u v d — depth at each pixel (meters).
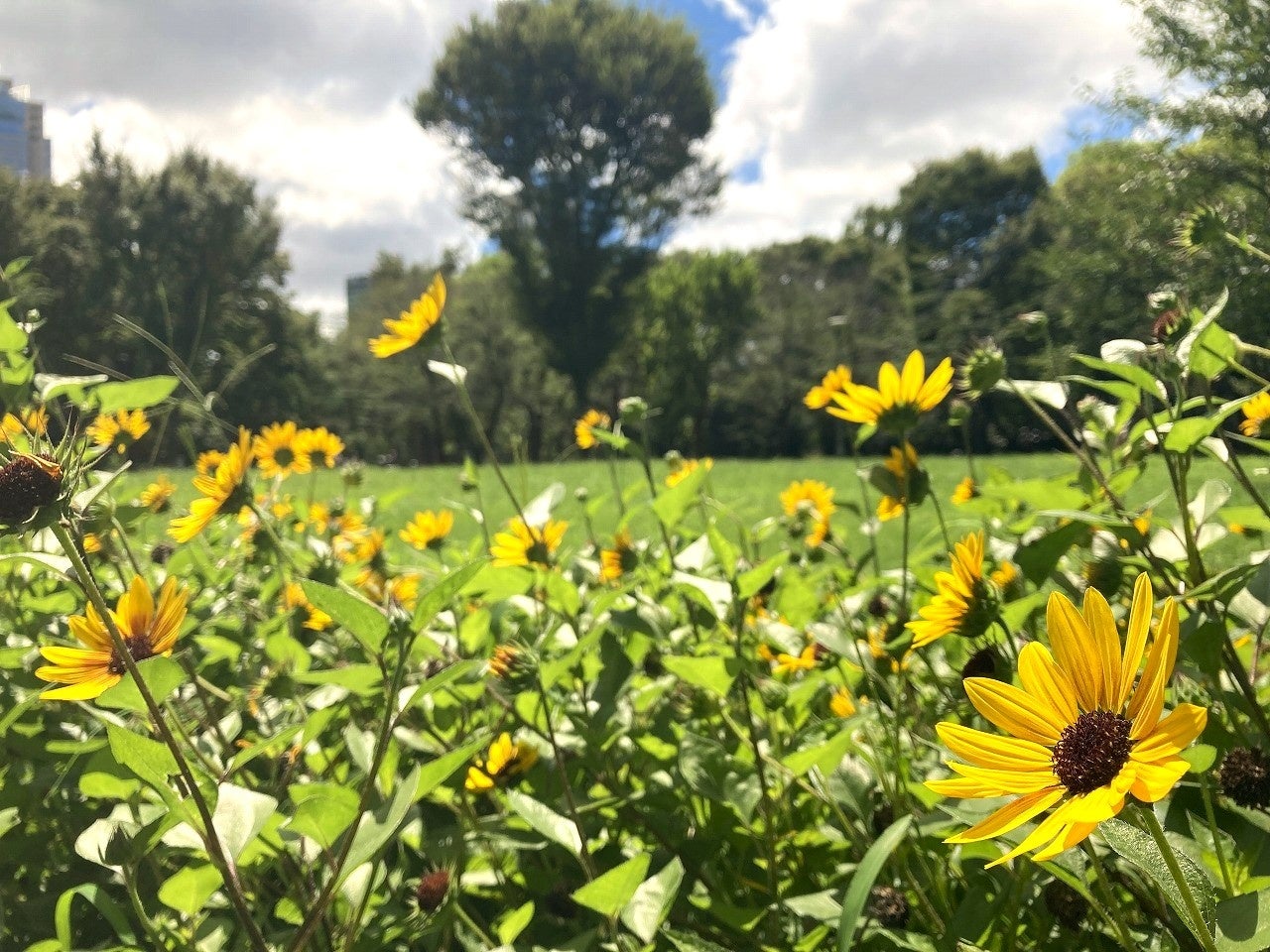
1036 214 40.81
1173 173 14.85
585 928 1.52
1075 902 1.11
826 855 1.54
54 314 10.91
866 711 1.76
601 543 2.80
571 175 41.19
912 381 1.61
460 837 1.43
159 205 14.95
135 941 1.11
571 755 1.62
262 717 1.99
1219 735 1.19
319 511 3.20
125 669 1.07
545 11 40.97
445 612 1.71
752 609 1.80
